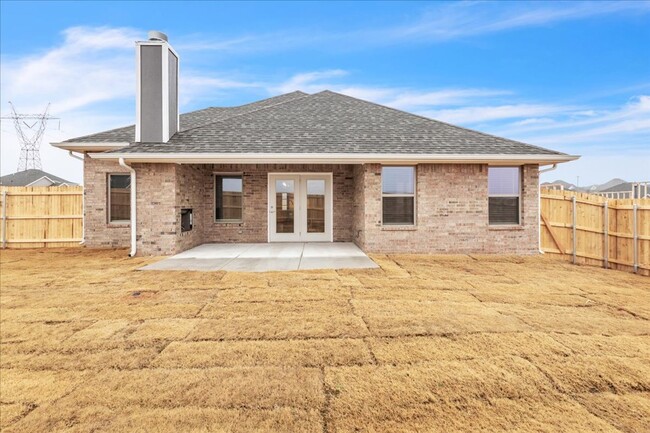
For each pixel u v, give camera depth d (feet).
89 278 22.25
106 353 11.90
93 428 8.12
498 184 32.68
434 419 8.46
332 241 39.63
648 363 11.27
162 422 8.30
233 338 13.14
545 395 9.51
